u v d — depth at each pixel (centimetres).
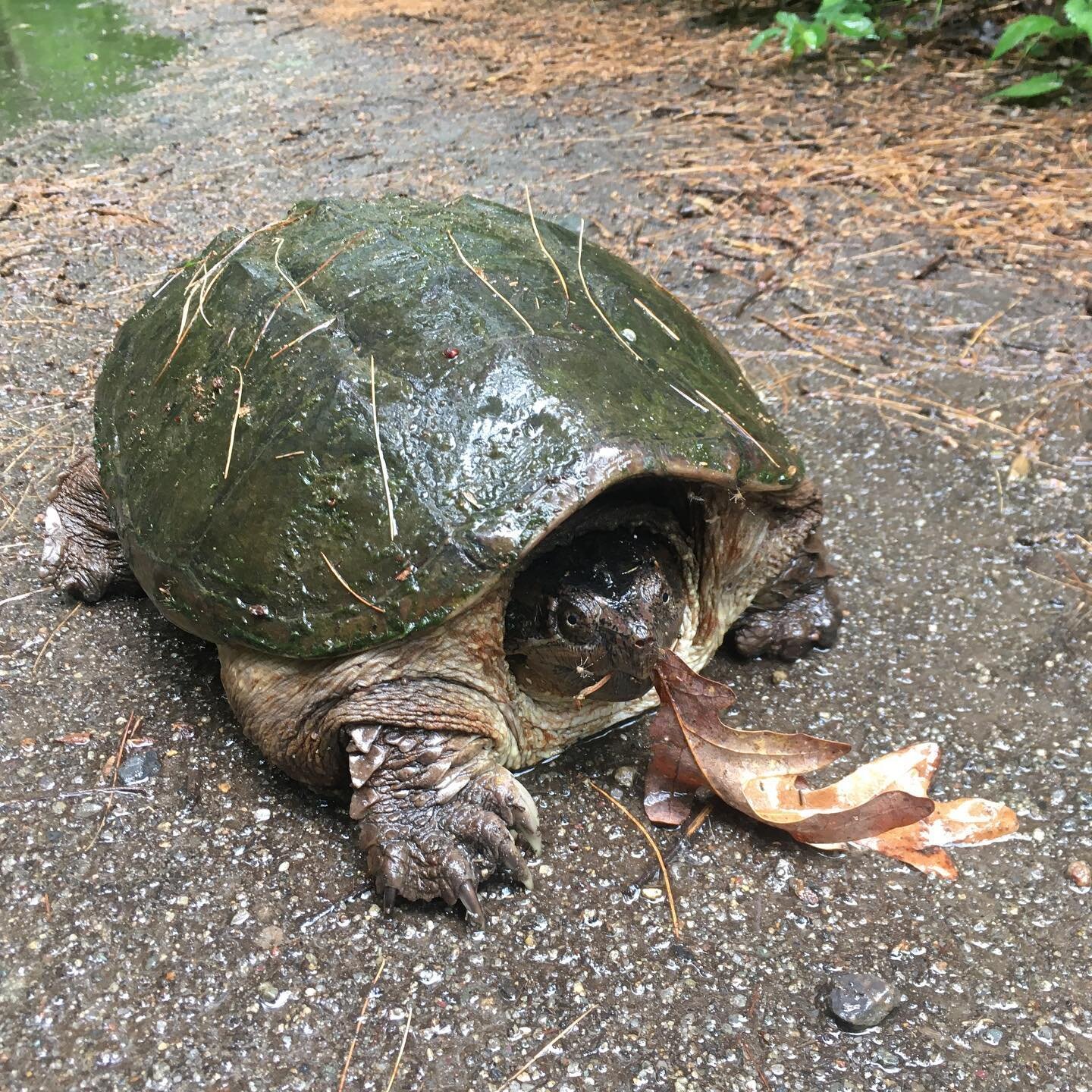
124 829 47
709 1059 39
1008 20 132
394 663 44
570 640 46
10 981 41
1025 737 52
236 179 114
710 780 47
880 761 50
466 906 43
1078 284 87
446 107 132
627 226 100
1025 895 45
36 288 92
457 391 45
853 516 67
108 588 59
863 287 88
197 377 51
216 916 44
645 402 47
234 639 46
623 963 42
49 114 135
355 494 44
